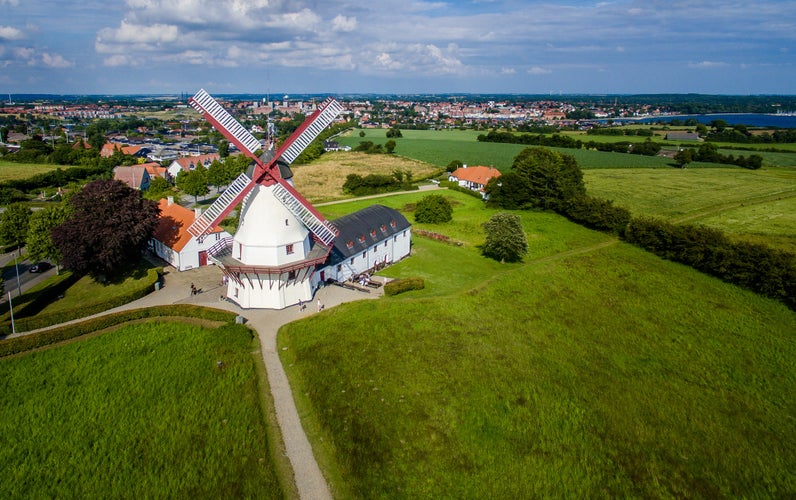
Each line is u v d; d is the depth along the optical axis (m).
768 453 28.05
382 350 37.03
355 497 23.81
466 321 42.88
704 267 56.66
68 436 27.64
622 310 46.53
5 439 27.33
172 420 28.97
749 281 51.28
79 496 23.69
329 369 34.34
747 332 42.34
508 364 36.03
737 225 75.56
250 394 31.50
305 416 29.81
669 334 41.91
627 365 36.84
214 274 56.25
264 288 44.97
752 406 32.34
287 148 43.50
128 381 32.88
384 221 59.50
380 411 29.95
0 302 47.94
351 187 108.81
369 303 45.59
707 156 152.50
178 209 63.94
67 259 48.72
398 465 25.83
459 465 26.02
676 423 30.33
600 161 151.25
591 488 24.91
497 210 90.06
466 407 30.72
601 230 75.75
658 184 112.31
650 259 61.50
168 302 47.12
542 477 25.42
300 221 45.94
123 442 27.23
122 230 50.16
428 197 81.50
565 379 34.50
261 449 26.77
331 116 45.44
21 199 102.19
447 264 60.00
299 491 24.23
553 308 46.75
